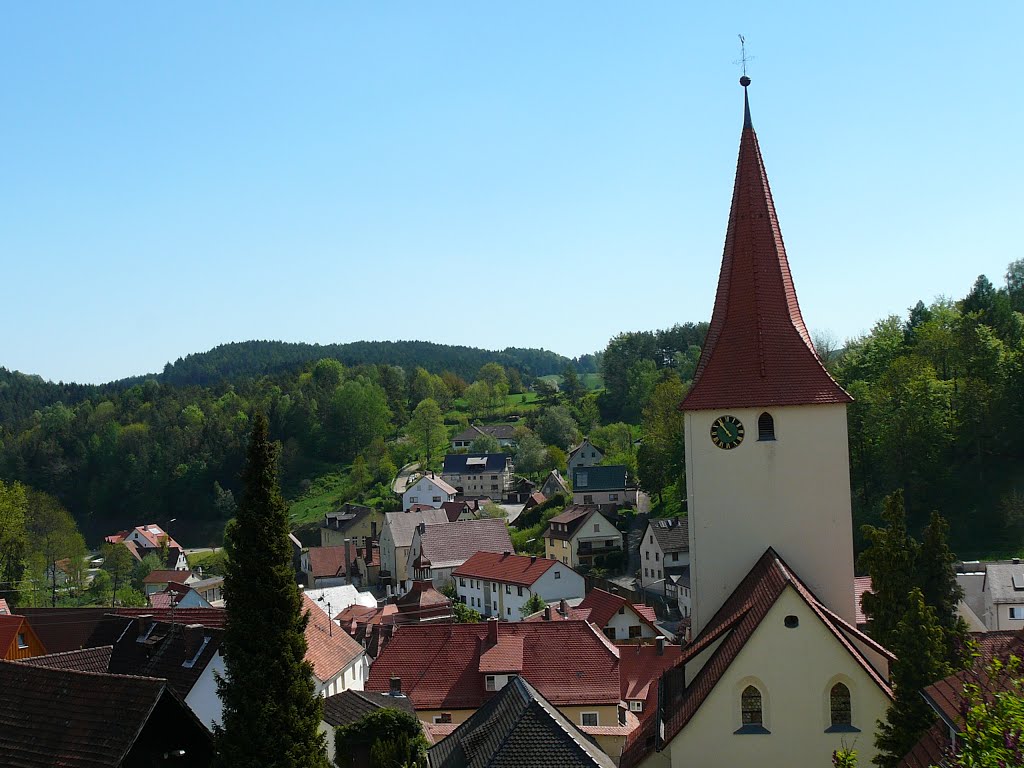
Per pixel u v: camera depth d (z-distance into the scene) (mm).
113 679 26422
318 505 189625
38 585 108500
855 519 90750
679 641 64938
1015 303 138750
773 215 33625
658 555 102500
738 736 25828
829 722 25734
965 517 87250
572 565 116250
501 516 146250
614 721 50312
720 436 31766
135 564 140875
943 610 33125
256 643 24203
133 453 199000
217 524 185750
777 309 32531
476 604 102750
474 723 30109
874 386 97125
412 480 176125
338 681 47375
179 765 26328
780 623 25844
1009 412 93188
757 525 31438
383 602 108500
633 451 170875
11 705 26906
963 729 16516
